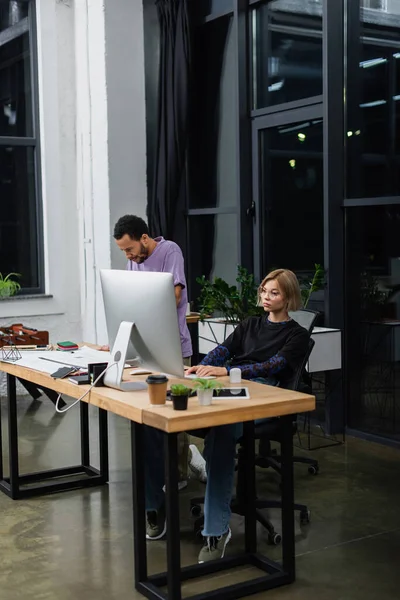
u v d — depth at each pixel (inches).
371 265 196.9
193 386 117.5
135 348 126.2
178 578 109.5
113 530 143.3
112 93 248.7
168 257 155.0
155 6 251.6
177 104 238.5
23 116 267.9
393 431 195.6
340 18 197.8
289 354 136.1
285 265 221.9
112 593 117.3
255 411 111.3
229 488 124.9
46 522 147.9
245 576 122.9
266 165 226.2
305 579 121.1
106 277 130.3
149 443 134.3
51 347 167.3
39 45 261.9
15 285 259.3
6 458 189.5
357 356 203.0
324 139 198.8
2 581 122.0
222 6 235.3
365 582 119.7
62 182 267.4
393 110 187.8
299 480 170.2
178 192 246.2
